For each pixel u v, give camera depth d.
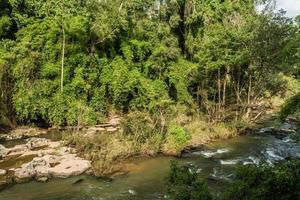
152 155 27.89
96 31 43.56
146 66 46.72
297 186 11.26
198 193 11.96
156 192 21.12
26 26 44.03
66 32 43.06
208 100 41.56
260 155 28.05
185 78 45.31
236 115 38.50
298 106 14.34
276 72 39.38
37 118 39.59
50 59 41.53
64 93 40.28
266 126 38.38
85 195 20.89
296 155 27.41
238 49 39.16
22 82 38.53
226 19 47.69
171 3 51.12
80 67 42.62
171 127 30.20
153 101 36.72
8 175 23.62
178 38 53.94
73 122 38.75
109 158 25.81
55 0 46.34
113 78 43.56
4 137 34.25
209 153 28.98
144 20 50.16
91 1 45.50
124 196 20.69
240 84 43.19
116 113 44.16
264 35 37.00
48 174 23.62
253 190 11.49
